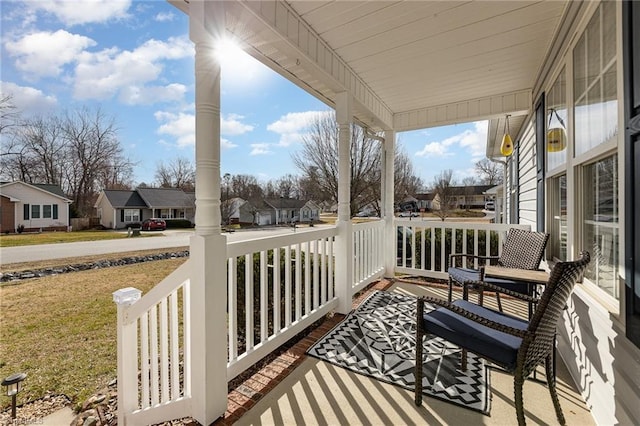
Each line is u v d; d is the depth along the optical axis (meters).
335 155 10.16
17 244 12.65
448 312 1.96
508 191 8.46
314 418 1.73
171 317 1.78
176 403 1.74
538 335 1.52
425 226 4.70
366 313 3.34
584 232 2.15
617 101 1.51
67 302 4.59
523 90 3.89
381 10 2.29
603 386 1.64
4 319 3.85
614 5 1.63
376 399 1.89
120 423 1.71
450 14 2.35
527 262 3.03
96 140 23.50
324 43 2.75
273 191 27.94
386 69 3.28
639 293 1.26
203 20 1.64
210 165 1.68
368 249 4.32
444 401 1.87
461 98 4.17
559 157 2.75
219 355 1.74
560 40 2.50
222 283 1.76
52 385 2.32
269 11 2.10
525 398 1.90
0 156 19.47
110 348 2.98
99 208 25.30
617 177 1.65
